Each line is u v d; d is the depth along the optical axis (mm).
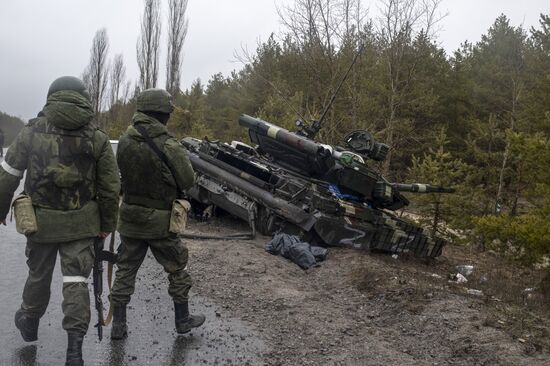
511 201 16938
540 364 4625
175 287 4879
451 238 14039
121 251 4809
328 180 9867
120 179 4410
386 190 9852
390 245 9242
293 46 22719
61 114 3889
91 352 4555
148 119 4598
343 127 19906
